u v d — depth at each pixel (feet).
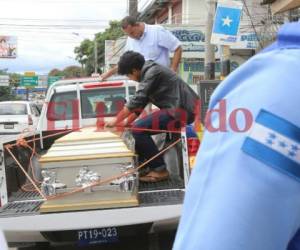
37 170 17.85
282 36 3.45
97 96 23.70
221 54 37.45
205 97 23.00
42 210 14.01
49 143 19.02
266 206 3.03
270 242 3.03
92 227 13.89
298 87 3.16
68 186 13.92
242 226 3.01
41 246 16.75
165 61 22.88
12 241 14.17
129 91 23.76
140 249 16.81
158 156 16.25
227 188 3.11
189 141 14.84
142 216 14.01
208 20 42.04
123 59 16.96
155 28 22.57
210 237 3.06
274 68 3.26
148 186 15.85
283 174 3.05
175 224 14.20
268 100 3.17
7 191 15.25
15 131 60.80
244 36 69.56
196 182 3.35
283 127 3.09
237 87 3.41
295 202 3.06
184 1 96.12
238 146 3.16
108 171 13.92
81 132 16.28
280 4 6.62
